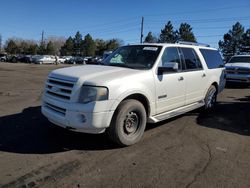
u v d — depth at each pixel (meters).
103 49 100.56
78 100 4.92
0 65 38.34
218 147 5.51
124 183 4.01
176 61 6.65
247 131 6.61
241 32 73.38
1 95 10.76
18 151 5.03
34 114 7.57
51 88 5.37
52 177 4.12
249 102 10.30
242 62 15.67
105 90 4.89
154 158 4.88
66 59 61.62
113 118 5.09
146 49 6.35
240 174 4.40
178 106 6.78
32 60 53.50
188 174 4.34
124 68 5.80
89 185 3.93
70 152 5.05
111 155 4.96
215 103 9.42
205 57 7.99
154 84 5.80
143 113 5.54
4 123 6.67
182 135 6.15
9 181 3.99
